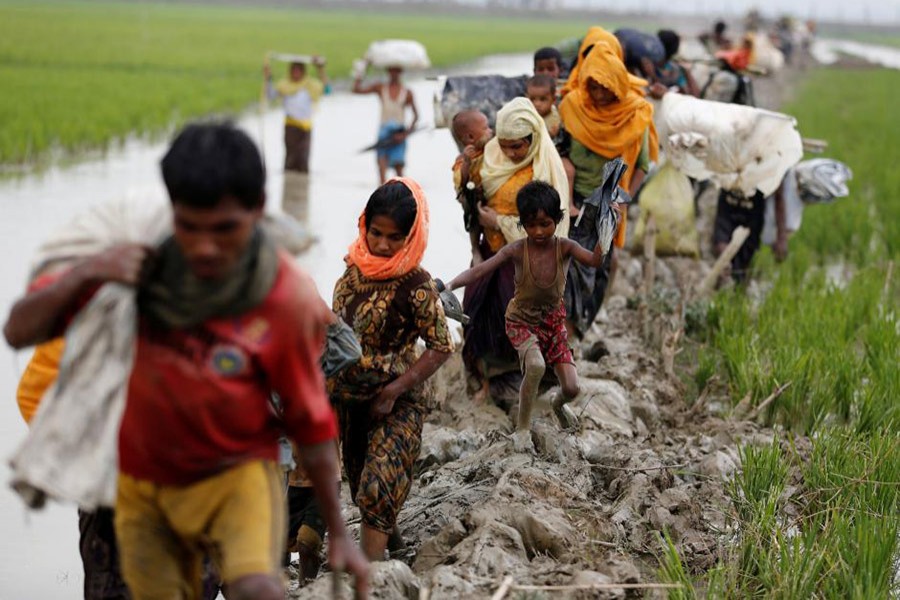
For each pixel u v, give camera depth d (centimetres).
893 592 699
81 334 432
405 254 680
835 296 1398
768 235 1484
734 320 1275
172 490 459
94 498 432
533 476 759
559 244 833
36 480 429
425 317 688
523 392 840
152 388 443
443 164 2650
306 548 691
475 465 840
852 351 1178
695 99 1381
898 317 1345
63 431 432
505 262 880
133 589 479
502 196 938
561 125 1055
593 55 1031
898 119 3988
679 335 1181
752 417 1026
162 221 443
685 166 1374
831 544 728
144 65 5084
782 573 682
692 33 12456
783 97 4819
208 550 479
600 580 648
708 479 850
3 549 793
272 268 439
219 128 423
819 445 881
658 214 1431
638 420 984
